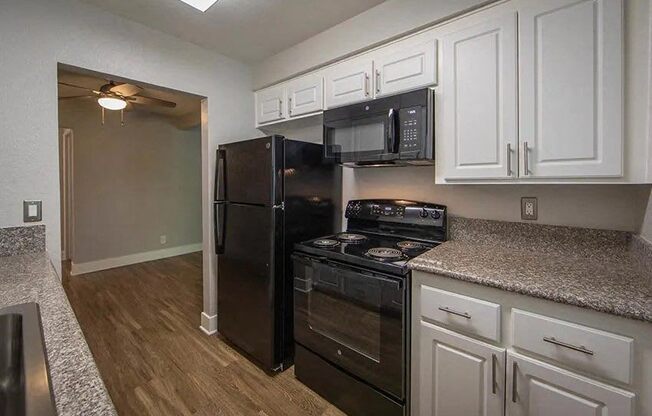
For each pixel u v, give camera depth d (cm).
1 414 76
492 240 169
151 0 174
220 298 234
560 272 120
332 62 205
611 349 93
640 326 89
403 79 167
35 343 69
